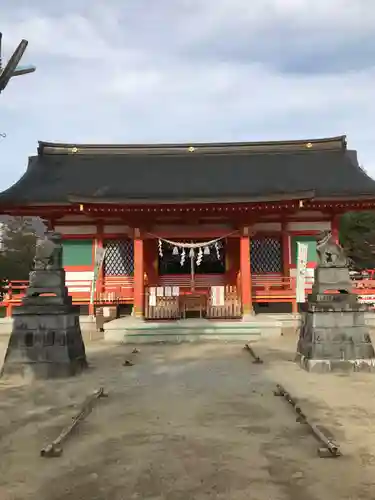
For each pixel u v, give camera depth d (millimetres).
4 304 23516
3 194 24578
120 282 24453
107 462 6316
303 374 12234
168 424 8000
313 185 25391
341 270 13367
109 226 24375
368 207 23250
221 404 9297
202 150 30375
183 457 6465
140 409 8969
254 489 5441
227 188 25328
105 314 21922
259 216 22188
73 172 28109
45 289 12703
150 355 15789
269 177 26938
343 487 5480
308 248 24328
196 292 22547
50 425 8062
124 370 13117
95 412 8797
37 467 6180
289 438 7223
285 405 9188
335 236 24297
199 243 22453
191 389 10656
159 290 20641
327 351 12656
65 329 12414
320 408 8906
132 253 24641
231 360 14602
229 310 21031
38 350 12195
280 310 25516
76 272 24141
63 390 10719
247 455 6516
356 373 12312
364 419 8188
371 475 5816
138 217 21375
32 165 28984
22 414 8773
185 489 5461
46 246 13062
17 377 12008
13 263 45125
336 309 12766
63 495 5355
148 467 6125
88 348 17438
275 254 24719
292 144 30219
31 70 12195
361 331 12758
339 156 29125
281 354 15562
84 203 19828
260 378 11797
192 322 20156
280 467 6090
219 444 6973
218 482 5641
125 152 30453
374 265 43688
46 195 24500
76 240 24344
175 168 28578
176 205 20203
